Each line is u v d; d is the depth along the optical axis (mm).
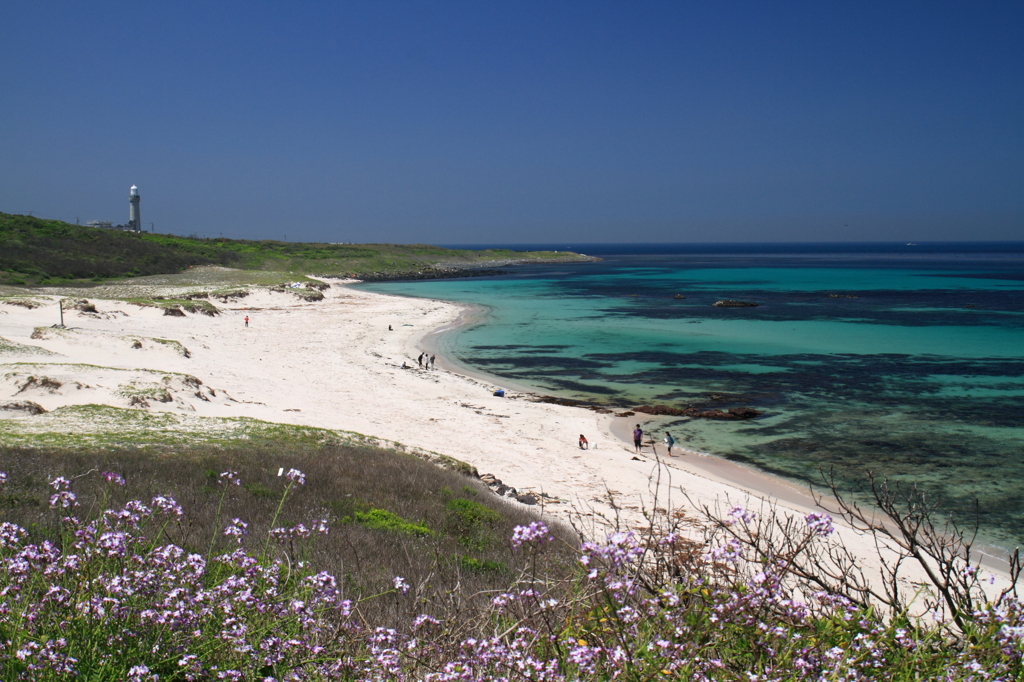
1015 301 79062
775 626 3299
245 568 4219
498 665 3473
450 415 29297
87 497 11086
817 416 30328
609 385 37062
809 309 72312
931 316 65438
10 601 3607
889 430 28016
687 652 3193
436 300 83625
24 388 23828
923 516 4898
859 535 15469
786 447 25906
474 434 26359
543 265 174875
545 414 30438
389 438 24250
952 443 26125
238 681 3553
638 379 38469
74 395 24203
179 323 52906
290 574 4402
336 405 29688
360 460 18594
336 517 13273
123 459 15703
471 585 7727
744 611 3314
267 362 39312
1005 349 46719
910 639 3482
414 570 8719
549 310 72375
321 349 45562
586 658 3240
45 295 55094
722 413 30578
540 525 3768
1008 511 19094
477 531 13906
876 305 76000
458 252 182625
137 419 21375
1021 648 3258
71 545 4121
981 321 61531
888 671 3305
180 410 25047
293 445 19812
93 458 15445
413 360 43375
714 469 23312
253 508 12789
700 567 3676
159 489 13000
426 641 3879
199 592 3777
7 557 3996
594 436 27219
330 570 7676
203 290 73188
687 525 8055
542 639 3559
